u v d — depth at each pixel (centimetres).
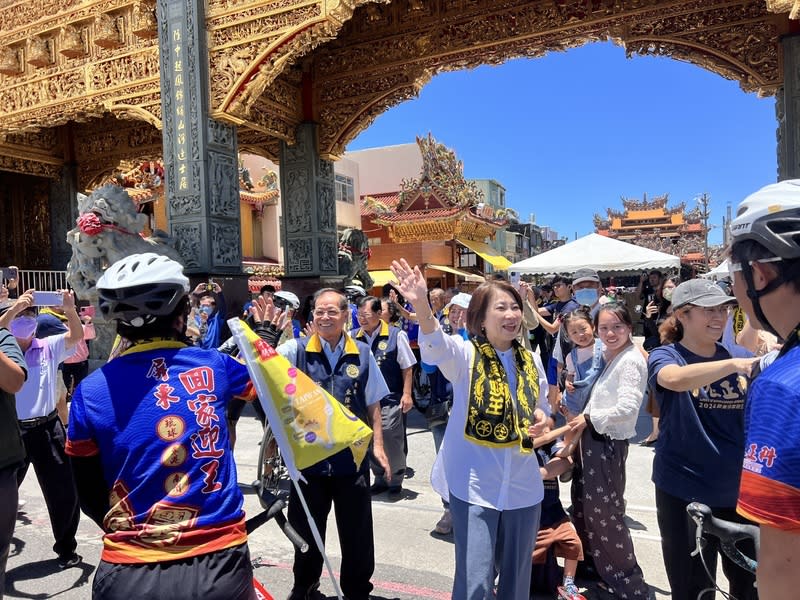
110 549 167
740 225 131
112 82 1084
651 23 944
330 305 328
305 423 219
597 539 319
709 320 251
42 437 375
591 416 314
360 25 1163
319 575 313
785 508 108
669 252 5206
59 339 393
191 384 183
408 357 519
